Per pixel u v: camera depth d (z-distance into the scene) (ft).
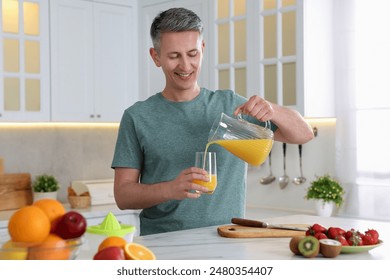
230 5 11.87
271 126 7.22
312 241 5.00
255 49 11.42
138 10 13.75
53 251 3.81
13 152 12.96
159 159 7.12
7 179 12.34
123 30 13.52
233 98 7.44
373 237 5.33
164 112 7.23
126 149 7.23
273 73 11.23
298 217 7.59
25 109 11.94
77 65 12.72
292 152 12.49
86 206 12.51
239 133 6.38
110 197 12.97
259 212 12.21
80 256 4.59
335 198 10.89
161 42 6.75
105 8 13.17
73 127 13.89
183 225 6.98
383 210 10.69
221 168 7.10
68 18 12.57
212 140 6.46
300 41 10.70
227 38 11.98
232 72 11.87
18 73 11.81
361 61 10.97
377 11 10.78
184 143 7.13
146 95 13.62
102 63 13.14
